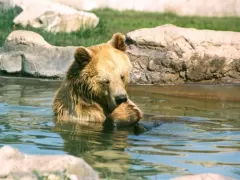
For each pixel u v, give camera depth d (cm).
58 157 671
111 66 1158
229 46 1902
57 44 2100
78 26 2458
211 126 1175
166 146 980
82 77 1164
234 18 3516
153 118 1234
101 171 797
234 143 1020
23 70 1792
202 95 1622
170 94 1617
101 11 3509
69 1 3650
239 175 811
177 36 1877
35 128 1087
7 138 992
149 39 1864
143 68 1834
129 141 1010
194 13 3719
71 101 1182
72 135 1041
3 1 2641
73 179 638
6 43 1872
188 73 1842
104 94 1161
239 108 1432
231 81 1881
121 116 1139
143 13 3541
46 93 1506
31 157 675
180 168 835
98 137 1036
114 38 1216
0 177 639
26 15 2408
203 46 1878
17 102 1358
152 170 814
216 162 881
